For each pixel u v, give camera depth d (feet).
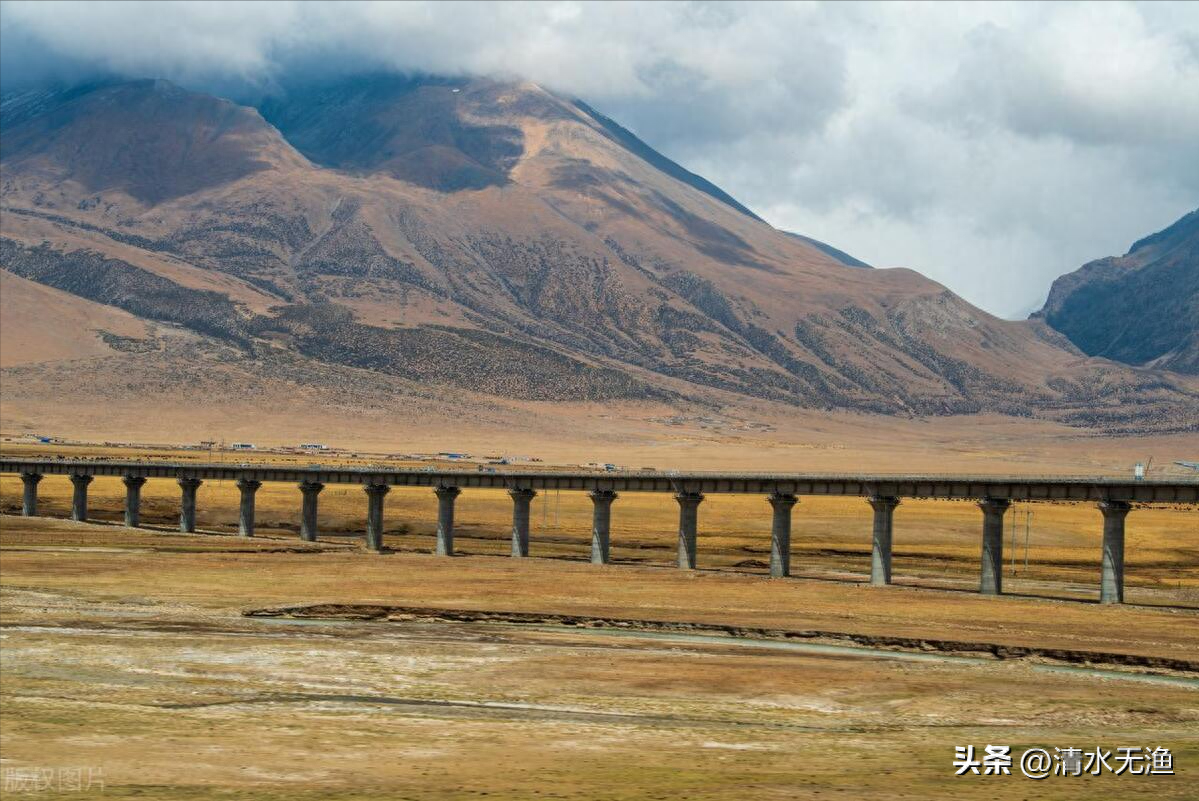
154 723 264.93
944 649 400.47
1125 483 507.71
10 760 227.81
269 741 250.78
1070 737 272.92
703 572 604.49
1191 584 632.79
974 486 548.31
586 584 543.39
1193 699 318.45
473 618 454.40
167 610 451.53
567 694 315.17
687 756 245.45
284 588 513.45
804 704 307.17
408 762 235.20
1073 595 572.10
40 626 404.16
